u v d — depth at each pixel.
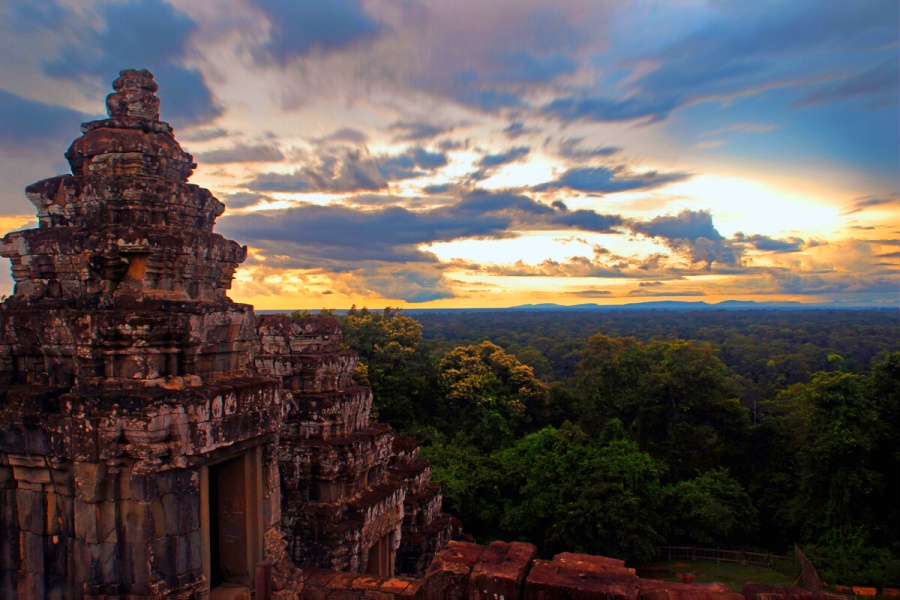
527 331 158.50
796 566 28.94
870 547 27.94
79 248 10.48
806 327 129.88
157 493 9.52
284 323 18.00
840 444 29.27
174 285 10.77
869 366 72.44
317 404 17.09
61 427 9.41
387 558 18.25
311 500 16.44
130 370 9.98
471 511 32.09
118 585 9.41
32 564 9.92
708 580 28.78
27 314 10.34
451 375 47.22
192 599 9.93
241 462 11.65
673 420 39.94
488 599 8.22
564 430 35.41
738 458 39.69
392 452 22.59
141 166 11.15
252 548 11.59
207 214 12.36
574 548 28.98
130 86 11.49
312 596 11.94
